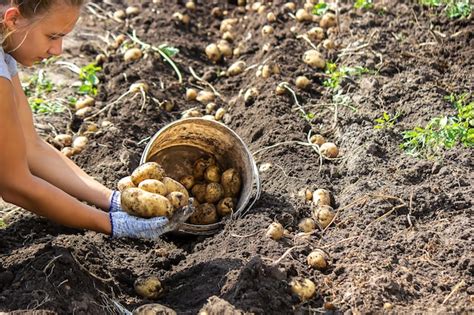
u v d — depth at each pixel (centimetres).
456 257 198
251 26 335
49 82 300
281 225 212
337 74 282
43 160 212
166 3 358
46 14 178
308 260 199
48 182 205
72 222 195
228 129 232
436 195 219
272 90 279
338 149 251
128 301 196
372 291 187
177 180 242
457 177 226
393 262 198
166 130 229
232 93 299
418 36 300
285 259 198
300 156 250
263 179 242
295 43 308
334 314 184
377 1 323
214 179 239
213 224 223
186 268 205
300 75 289
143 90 281
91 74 293
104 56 312
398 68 285
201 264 204
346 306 186
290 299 187
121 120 271
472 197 218
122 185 212
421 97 267
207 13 359
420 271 195
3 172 185
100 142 260
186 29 343
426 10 312
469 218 210
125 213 200
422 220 213
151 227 198
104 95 291
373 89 272
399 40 300
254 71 301
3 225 218
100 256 205
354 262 199
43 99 289
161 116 279
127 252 214
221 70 315
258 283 186
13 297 179
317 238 213
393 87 272
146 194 200
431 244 202
